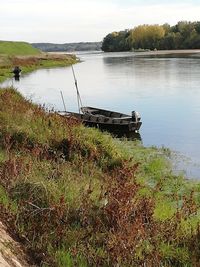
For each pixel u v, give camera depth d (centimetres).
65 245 664
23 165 929
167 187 1368
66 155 1323
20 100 1855
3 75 6419
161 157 1808
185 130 2492
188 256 682
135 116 2419
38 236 665
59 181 898
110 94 4438
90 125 2402
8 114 1476
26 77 6662
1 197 760
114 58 13525
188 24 18800
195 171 1617
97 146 1437
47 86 5338
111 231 696
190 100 3731
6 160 966
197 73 6350
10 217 685
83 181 974
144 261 622
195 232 780
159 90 4559
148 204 800
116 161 1379
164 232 739
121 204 743
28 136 1348
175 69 7325
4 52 11788
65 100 4072
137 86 5066
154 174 1501
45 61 10388
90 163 1244
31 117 1539
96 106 3662
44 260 604
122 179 941
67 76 6900
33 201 765
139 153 1848
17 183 826
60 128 1500
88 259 625
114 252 620
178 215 805
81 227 728
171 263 676
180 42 18812
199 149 2006
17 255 584
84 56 17575
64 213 741
